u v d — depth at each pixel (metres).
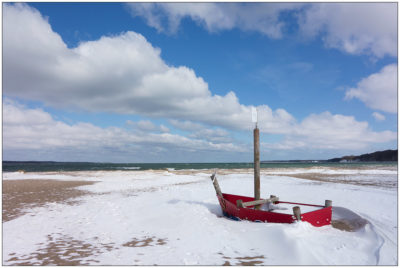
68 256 5.13
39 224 8.02
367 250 4.92
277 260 4.68
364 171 33.19
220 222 7.95
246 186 17.28
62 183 22.16
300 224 6.18
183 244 5.85
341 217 8.09
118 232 7.10
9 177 29.27
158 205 10.57
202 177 28.16
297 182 19.56
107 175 31.97
